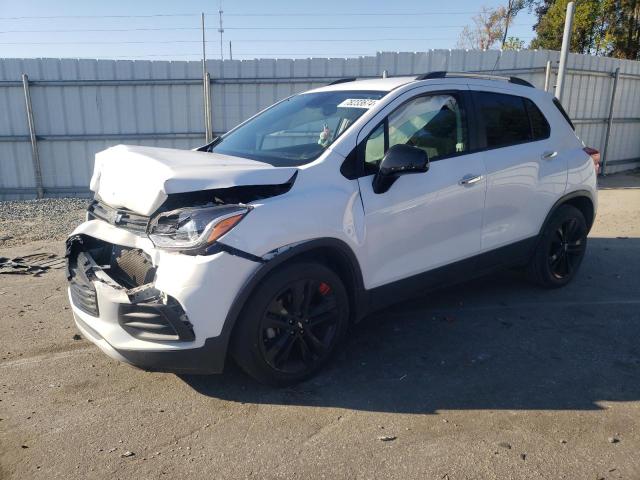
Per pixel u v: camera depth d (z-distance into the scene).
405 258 3.82
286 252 3.16
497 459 2.72
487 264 4.43
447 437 2.91
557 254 5.04
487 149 4.29
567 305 4.77
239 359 3.20
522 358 3.81
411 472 2.64
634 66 12.99
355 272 3.55
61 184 11.34
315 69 11.24
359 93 4.11
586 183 5.09
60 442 2.91
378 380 3.53
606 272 5.70
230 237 2.99
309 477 2.62
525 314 4.58
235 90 11.27
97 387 3.48
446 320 4.46
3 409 3.23
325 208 3.33
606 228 7.83
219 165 3.28
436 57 11.31
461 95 4.24
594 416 3.09
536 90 4.90
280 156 3.72
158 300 3.00
